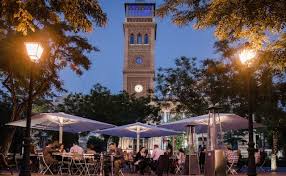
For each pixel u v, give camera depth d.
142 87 101.06
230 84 32.03
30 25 9.57
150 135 31.17
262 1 8.76
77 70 25.38
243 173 25.14
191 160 21.25
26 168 12.39
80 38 24.80
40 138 54.34
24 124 23.14
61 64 24.70
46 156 20.59
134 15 104.56
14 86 25.38
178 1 10.64
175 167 25.53
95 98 52.62
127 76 101.56
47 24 18.42
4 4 9.47
